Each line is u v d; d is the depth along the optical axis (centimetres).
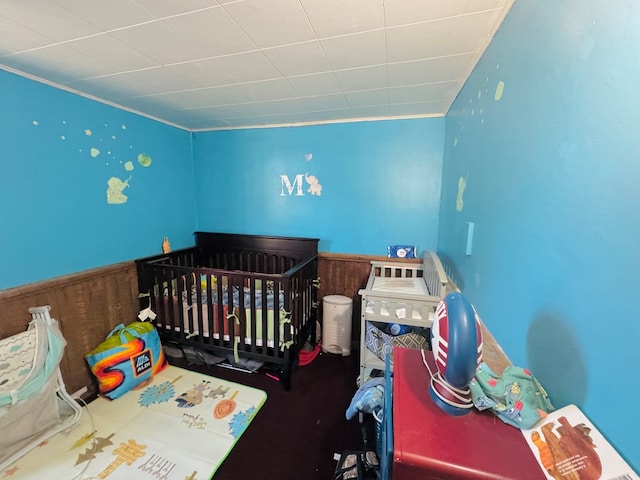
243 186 310
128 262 241
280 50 146
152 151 265
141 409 195
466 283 159
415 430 71
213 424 184
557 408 73
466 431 70
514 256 100
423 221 267
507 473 60
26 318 174
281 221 305
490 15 117
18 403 157
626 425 53
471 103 162
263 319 220
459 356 68
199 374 237
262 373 240
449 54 149
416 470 64
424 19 120
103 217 223
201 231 325
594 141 62
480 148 143
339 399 210
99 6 110
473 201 152
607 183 58
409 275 276
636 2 51
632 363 52
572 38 70
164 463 155
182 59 155
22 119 171
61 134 192
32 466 151
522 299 93
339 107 237
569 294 70
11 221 169
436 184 258
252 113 254
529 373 80
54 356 174
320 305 304
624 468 52
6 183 166
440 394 77
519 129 99
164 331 252
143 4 109
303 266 241
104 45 141
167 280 244
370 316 191
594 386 61
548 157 80
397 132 261
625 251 53
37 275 183
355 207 282
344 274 293
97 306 216
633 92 51
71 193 200
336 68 166
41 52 147
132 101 223
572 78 70
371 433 167
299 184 293
